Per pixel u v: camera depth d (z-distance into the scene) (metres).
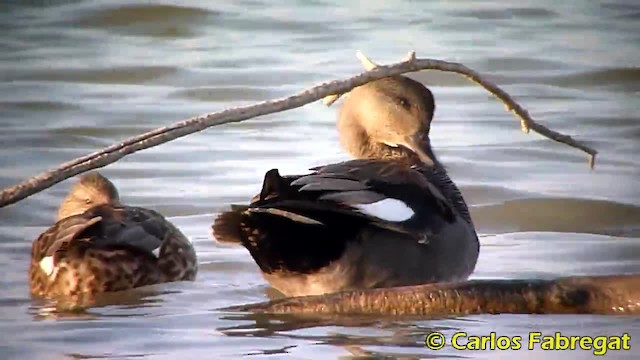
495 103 23.28
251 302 12.45
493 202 16.97
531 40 28.27
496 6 32.06
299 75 24.92
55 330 11.37
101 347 10.74
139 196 17.14
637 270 13.73
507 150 19.83
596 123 21.64
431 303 11.42
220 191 17.36
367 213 11.86
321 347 10.58
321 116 21.97
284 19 30.19
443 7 31.97
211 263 14.26
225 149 19.69
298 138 20.39
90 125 21.39
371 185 12.12
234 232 11.69
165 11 29.98
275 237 11.69
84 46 27.72
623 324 11.08
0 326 11.57
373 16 30.81
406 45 27.72
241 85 24.30
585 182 17.97
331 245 11.91
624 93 24.08
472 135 20.88
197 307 12.23
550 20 30.55
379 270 12.08
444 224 12.43
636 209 16.47
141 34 28.91
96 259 13.02
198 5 30.75
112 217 13.48
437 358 10.30
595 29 29.53
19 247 15.09
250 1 31.69
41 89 24.23
